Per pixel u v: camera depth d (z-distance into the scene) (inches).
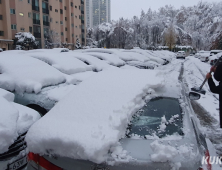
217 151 141.0
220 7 3425.2
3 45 1016.2
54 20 1419.8
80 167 67.7
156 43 2297.0
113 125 77.9
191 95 119.7
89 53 428.8
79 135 72.7
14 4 1058.1
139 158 67.1
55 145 71.5
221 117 145.0
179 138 77.9
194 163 65.8
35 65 214.5
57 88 196.4
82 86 107.7
